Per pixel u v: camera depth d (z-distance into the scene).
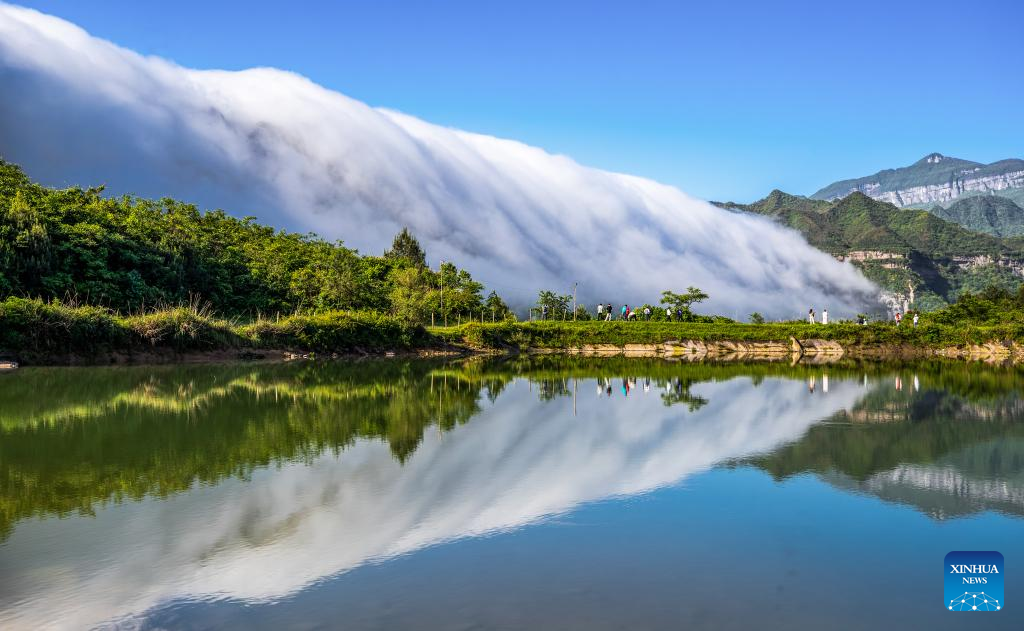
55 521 12.32
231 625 8.28
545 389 37.94
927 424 24.23
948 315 113.62
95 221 70.44
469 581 9.58
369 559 10.48
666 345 97.19
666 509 13.17
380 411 27.39
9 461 17.28
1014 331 92.94
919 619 8.45
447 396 33.56
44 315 50.31
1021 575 9.87
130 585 9.52
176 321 58.91
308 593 9.21
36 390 33.84
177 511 12.95
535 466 17.02
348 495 14.14
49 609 8.78
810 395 34.78
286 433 21.73
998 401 31.94
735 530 11.86
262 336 66.56
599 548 10.94
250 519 12.47
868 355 94.19
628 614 8.49
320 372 50.25
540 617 8.41
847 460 17.80
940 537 11.52
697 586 9.41
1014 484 15.07
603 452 18.91
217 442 20.05
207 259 84.25
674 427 23.58
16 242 56.72
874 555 10.69
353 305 91.12
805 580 9.62
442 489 14.68
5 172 77.50
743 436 21.64
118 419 24.50
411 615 8.48
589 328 100.44
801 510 13.07
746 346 97.44
